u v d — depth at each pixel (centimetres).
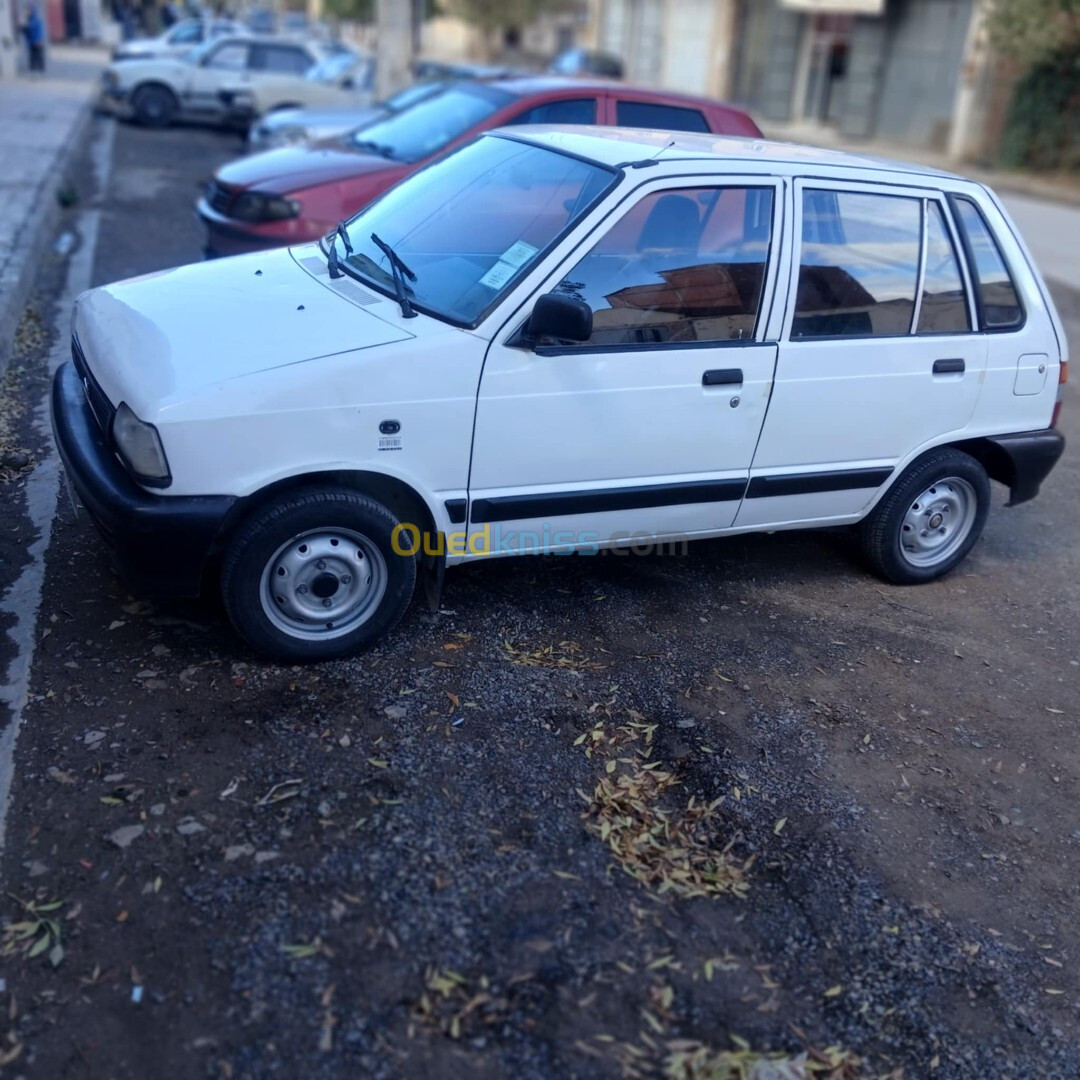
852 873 344
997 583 561
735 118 830
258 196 777
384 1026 270
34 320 763
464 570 491
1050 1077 287
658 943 306
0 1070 250
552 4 4016
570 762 374
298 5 7012
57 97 2045
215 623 426
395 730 377
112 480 367
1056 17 2166
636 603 486
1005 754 416
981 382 506
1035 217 1847
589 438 419
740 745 397
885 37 2803
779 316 447
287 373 367
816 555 562
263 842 321
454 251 431
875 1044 288
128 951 282
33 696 372
